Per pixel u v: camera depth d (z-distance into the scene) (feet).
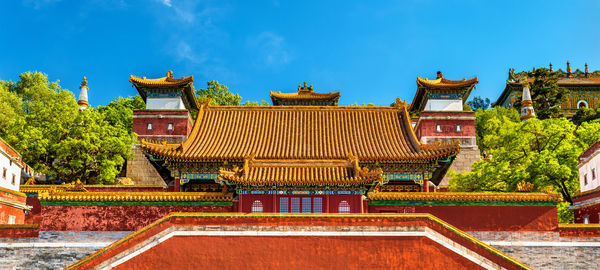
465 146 216.74
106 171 175.83
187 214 97.09
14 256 112.88
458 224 119.14
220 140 147.95
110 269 93.61
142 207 117.60
